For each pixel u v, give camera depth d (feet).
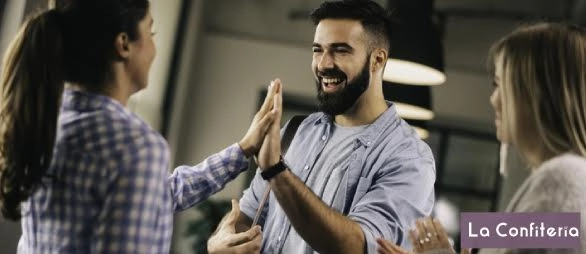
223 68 24.45
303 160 6.19
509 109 4.27
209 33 24.49
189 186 5.70
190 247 23.22
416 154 5.99
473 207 25.02
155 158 4.26
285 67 24.53
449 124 25.20
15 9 9.41
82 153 4.29
